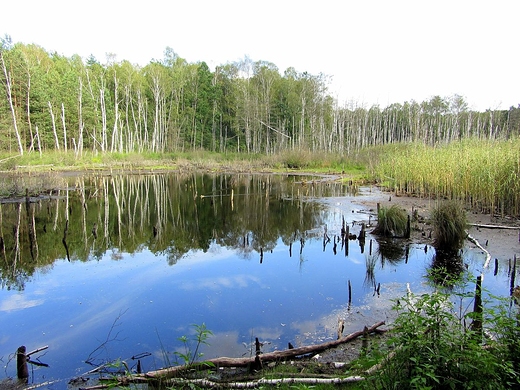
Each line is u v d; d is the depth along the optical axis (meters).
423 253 9.72
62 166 36.75
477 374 2.88
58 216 16.38
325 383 4.14
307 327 6.03
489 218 12.82
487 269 8.18
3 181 21.62
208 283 8.20
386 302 6.82
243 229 13.84
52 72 47.94
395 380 3.03
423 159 19.12
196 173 36.44
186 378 4.36
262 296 7.37
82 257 10.41
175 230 13.91
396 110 67.50
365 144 55.34
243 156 47.28
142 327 6.23
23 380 4.81
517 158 13.05
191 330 6.07
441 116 59.72
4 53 39.12
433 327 3.24
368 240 11.33
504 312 3.42
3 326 6.35
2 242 10.75
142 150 51.34
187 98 58.44
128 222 15.34
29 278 8.70
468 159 15.14
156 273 8.94
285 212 16.64
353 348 5.18
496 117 48.25
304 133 54.41
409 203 17.03
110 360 5.25
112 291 7.83
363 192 21.72
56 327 6.29
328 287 7.73
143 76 58.56
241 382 4.39
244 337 5.78
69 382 4.73
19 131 39.03
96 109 48.72
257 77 58.16
